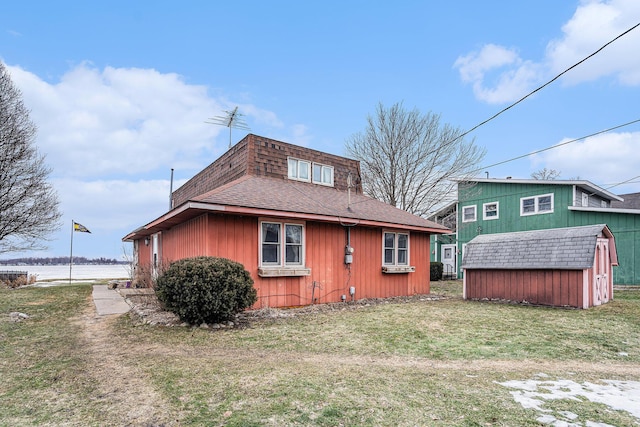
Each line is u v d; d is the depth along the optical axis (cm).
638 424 278
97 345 519
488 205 2019
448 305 961
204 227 801
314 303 942
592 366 439
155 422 281
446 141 2097
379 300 1057
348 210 1038
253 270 841
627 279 1522
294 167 1177
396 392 340
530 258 967
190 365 423
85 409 306
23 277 1772
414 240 1240
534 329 637
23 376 388
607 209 1558
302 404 311
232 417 287
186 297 629
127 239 1967
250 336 575
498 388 354
